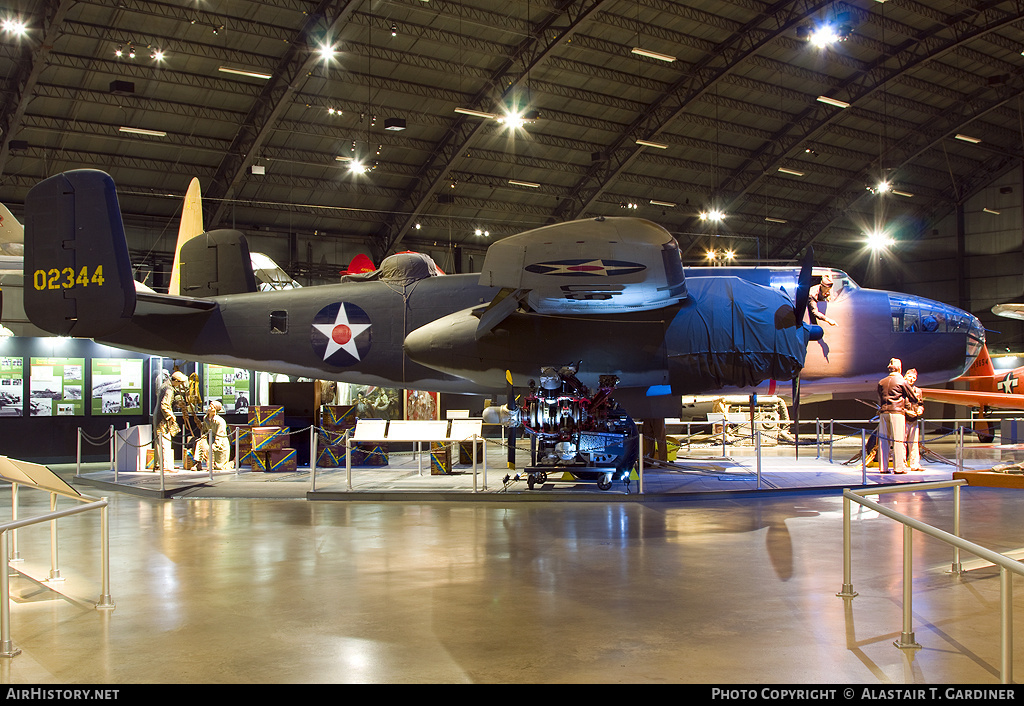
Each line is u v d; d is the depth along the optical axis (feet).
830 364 39.24
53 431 54.44
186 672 13.07
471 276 39.65
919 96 108.88
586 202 111.34
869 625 15.28
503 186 106.83
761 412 70.79
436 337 36.47
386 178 103.50
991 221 132.67
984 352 71.41
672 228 126.21
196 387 48.65
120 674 13.00
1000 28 92.43
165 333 40.40
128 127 84.07
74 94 77.41
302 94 85.20
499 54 85.25
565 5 79.82
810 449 61.93
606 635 14.78
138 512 31.22
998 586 18.33
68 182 32.91
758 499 32.89
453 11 77.66
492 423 34.73
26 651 14.20
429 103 91.35
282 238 109.60
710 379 34.24
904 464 39.73
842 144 115.85
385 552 22.70
